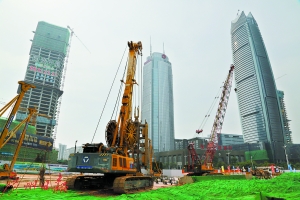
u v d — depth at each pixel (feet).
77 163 58.59
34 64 647.15
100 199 46.70
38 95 609.01
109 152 62.69
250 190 57.36
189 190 65.46
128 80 85.61
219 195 56.24
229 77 223.51
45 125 574.15
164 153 630.74
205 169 173.06
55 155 424.05
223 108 221.46
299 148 616.39
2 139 61.67
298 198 41.68
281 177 85.35
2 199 45.47
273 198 32.81
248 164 477.36
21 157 294.05
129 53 90.68
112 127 76.74
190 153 204.85
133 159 71.77
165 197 50.06
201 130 269.64
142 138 84.99
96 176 71.77
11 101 64.90
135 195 51.16
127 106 81.15
